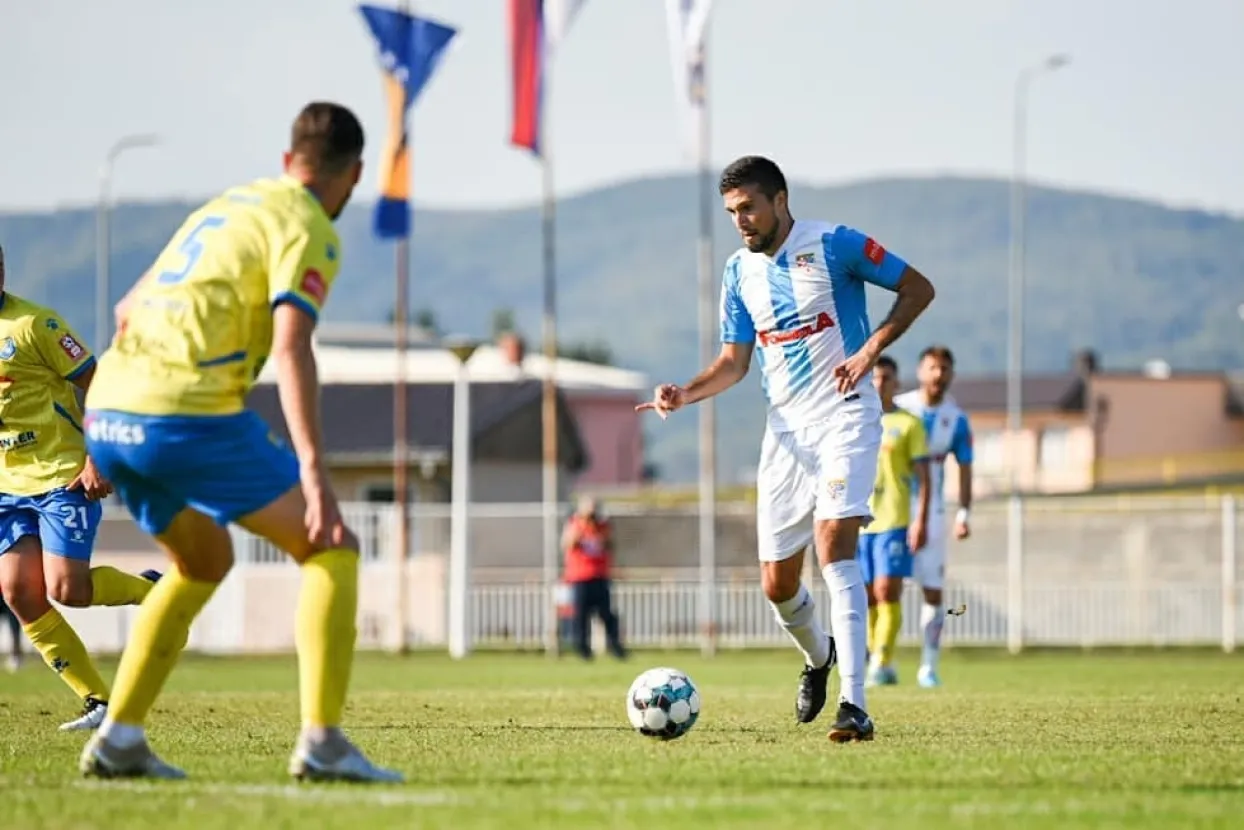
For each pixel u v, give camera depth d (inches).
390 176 2876.5
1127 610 3080.7
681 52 2906.0
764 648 3068.4
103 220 4773.6
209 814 633.0
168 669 738.2
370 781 713.0
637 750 882.1
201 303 690.8
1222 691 1557.6
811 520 991.0
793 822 625.6
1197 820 640.4
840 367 937.5
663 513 3870.6
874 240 958.4
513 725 1078.4
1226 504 3011.8
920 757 842.2
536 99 2930.6
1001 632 3046.3
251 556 3233.3
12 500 1037.2
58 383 1039.0
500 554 3907.5
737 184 962.7
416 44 2832.2
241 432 694.5
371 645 3316.9
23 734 1009.5
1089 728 1052.5
